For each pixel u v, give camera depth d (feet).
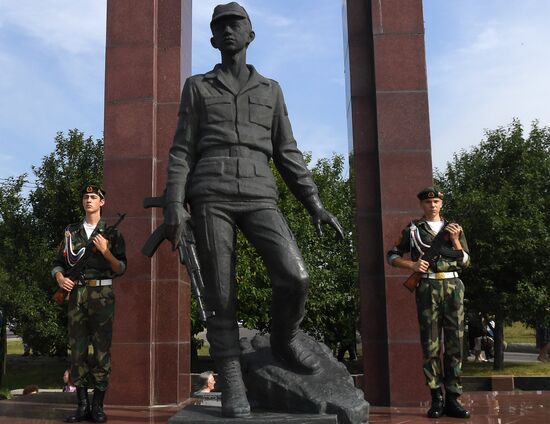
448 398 16.34
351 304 48.96
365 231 21.31
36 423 16.08
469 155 58.85
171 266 22.03
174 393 21.22
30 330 52.16
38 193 55.26
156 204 12.96
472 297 51.49
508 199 51.39
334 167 58.59
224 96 13.05
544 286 48.83
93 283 16.63
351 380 13.06
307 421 11.39
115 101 22.63
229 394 11.91
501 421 15.08
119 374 21.04
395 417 16.53
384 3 22.24
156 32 23.32
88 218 17.33
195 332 48.19
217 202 12.59
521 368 51.49
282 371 12.91
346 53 23.40
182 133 13.08
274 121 13.66
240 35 13.20
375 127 21.83
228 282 12.44
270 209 12.69
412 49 21.88
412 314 20.22
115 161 22.24
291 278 12.16
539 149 55.67
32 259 53.78
